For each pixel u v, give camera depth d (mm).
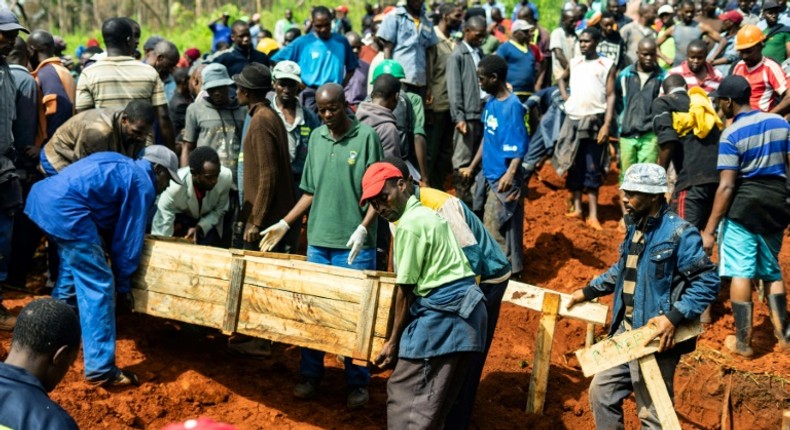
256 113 5648
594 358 4484
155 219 5941
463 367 4430
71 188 4941
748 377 6090
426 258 4266
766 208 6090
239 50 8969
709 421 6152
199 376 5438
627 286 4676
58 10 29812
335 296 4715
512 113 7203
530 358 6492
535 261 8078
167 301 5277
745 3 11812
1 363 2975
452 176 10602
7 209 5660
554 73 11773
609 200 9797
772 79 7488
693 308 4309
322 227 5375
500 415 5594
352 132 5316
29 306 3184
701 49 8703
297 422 5191
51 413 2889
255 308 4973
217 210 6152
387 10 12820
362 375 5336
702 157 6781
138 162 5242
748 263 6262
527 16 11195
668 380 4555
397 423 4367
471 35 8617
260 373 5742
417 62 8789
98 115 5520
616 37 10219
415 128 6996
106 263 5078
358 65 9211
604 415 4746
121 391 5152
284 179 5777
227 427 1796
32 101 6320
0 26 5590
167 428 1832
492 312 4871
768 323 6902
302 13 24219
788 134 5992
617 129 9445
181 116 8398
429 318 4289
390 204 4293
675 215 4488
